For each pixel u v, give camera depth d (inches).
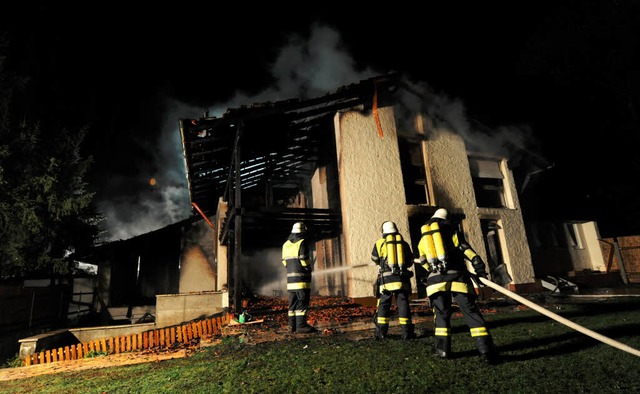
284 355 169.6
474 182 497.4
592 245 576.7
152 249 623.5
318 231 496.1
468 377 123.3
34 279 554.9
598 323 198.5
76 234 633.0
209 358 191.5
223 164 442.3
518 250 471.2
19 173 561.6
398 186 411.5
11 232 522.3
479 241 444.1
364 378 127.3
